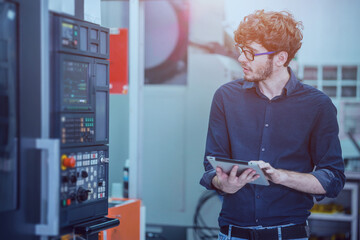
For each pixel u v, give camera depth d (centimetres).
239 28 198
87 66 157
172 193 426
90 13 172
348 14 418
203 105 423
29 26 137
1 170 129
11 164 132
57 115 144
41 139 140
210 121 215
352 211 392
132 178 318
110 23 420
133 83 321
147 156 429
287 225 193
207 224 417
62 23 144
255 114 203
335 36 421
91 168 159
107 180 169
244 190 197
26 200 136
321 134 197
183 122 425
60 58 143
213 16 420
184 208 423
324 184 187
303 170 199
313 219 422
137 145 322
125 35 312
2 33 128
